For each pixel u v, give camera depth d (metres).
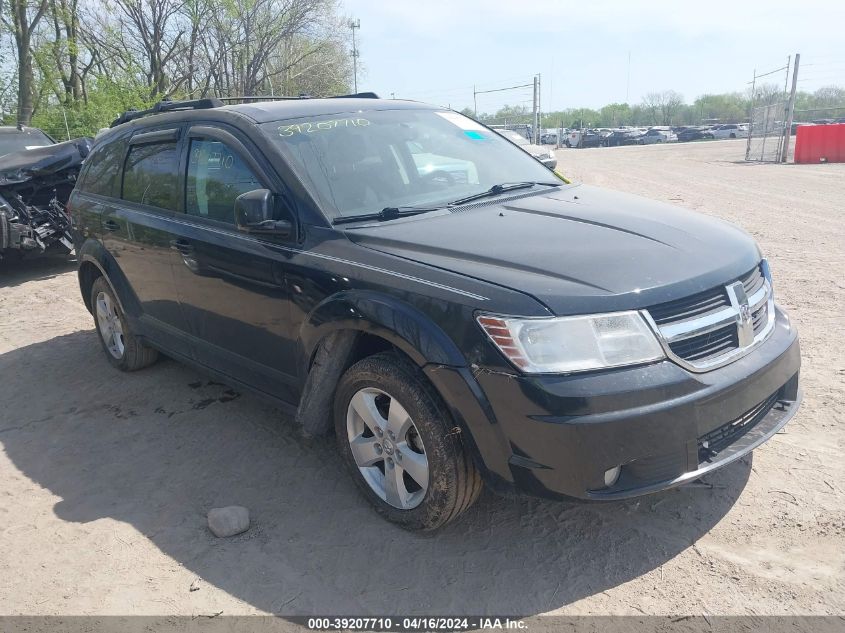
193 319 4.27
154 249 4.42
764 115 24.67
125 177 4.94
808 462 3.57
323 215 3.43
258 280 3.62
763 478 3.46
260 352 3.79
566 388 2.57
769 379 2.99
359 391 3.24
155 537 3.33
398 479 3.19
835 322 5.54
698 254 3.05
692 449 2.72
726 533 3.08
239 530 3.30
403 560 3.05
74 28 25.16
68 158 9.23
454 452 2.90
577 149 49.47
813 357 4.86
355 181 3.69
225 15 28.53
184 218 4.21
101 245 5.10
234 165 3.88
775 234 9.28
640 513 3.26
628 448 2.60
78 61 26.52
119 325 5.39
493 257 2.94
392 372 3.02
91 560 3.18
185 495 3.69
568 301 2.65
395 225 3.39
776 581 2.77
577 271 2.79
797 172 18.98
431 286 2.88
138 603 2.88
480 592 2.82
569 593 2.79
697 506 3.28
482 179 4.10
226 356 4.08
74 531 3.42
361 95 4.89
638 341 2.65
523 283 2.74
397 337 2.92
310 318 3.29
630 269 2.83
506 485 2.76
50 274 9.40
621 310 2.65
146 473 3.94
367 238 3.27
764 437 3.01
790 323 3.42
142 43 27.84
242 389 4.08
